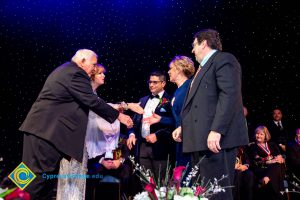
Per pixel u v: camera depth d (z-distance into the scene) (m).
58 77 2.96
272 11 7.38
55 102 2.92
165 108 3.83
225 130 2.40
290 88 7.45
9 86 7.25
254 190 5.28
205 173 2.48
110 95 7.46
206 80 2.58
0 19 7.18
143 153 3.78
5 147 7.14
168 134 3.71
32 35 7.30
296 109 7.44
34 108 2.96
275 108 7.52
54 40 7.36
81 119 2.96
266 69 7.52
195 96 2.60
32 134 2.87
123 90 7.49
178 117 3.44
